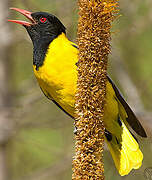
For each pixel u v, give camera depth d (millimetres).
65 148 15391
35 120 15906
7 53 15820
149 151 10430
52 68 7941
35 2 14148
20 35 15047
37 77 8328
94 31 6340
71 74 7902
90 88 6496
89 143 6391
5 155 15742
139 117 14133
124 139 8375
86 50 6418
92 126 6477
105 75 6559
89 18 6316
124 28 14523
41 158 16359
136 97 15211
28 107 15289
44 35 8281
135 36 15867
